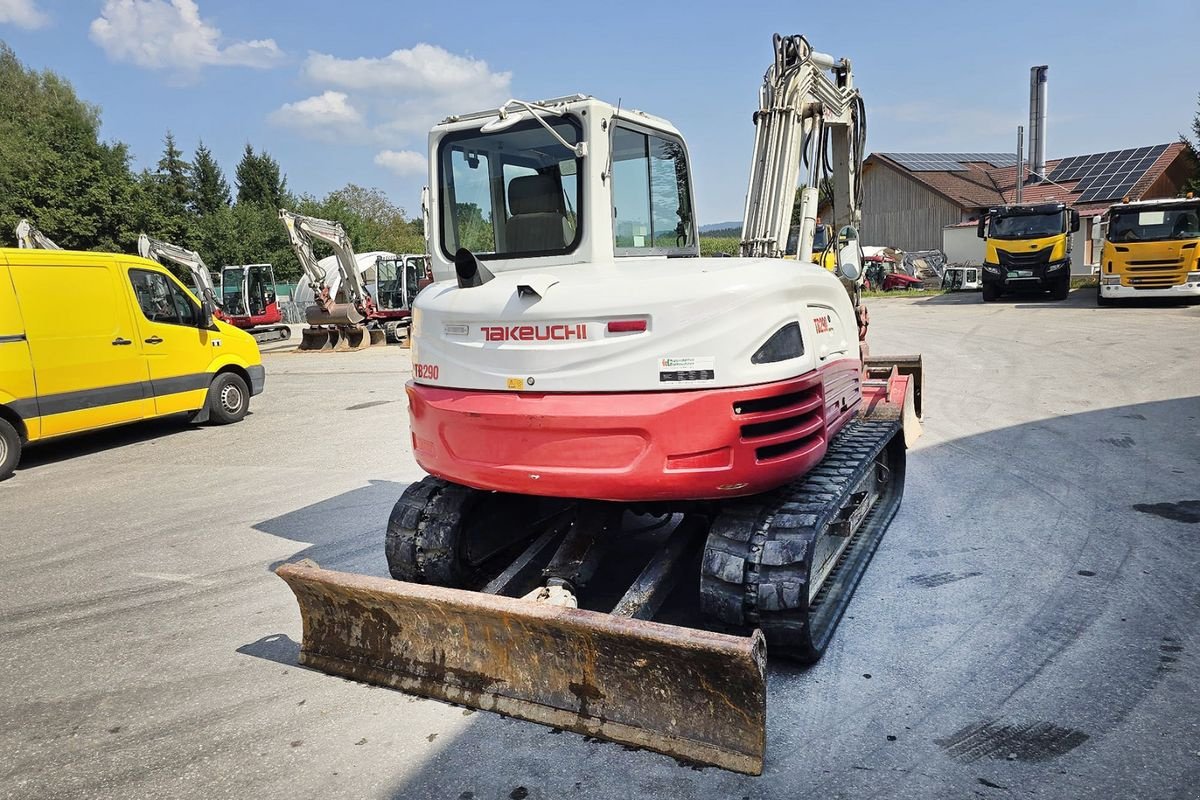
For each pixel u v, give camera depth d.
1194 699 3.15
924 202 36.12
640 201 4.26
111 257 9.53
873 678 3.44
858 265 6.05
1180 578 4.29
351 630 3.67
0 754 3.23
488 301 3.51
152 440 10.21
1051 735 2.97
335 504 6.73
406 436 9.49
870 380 6.46
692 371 3.18
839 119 6.29
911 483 6.28
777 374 3.30
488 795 2.81
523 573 4.21
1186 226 17.39
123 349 9.55
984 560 4.68
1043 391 9.57
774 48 5.46
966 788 2.70
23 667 4.02
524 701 3.19
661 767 2.90
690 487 3.23
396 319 25.06
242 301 28.09
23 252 8.62
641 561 4.91
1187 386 9.28
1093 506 5.51
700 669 2.80
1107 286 18.12
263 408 12.30
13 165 37.25
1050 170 37.12
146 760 3.13
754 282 3.30
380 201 70.81
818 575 3.93
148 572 5.33
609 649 2.97
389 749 3.11
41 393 8.70
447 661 3.39
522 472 3.43
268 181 62.28
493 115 4.06
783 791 2.72
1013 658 3.55
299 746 3.16
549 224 3.95
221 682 3.74
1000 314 18.45
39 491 7.90
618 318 3.24
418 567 4.15
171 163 54.91
